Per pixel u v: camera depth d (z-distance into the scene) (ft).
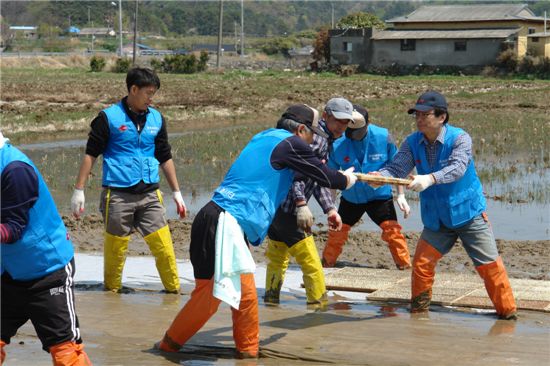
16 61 255.50
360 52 212.43
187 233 36.70
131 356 18.29
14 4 516.32
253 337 18.43
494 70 190.80
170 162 26.23
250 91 135.03
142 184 25.41
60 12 570.05
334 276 28.37
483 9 209.97
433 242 23.32
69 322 15.06
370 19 262.88
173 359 18.16
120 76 187.52
